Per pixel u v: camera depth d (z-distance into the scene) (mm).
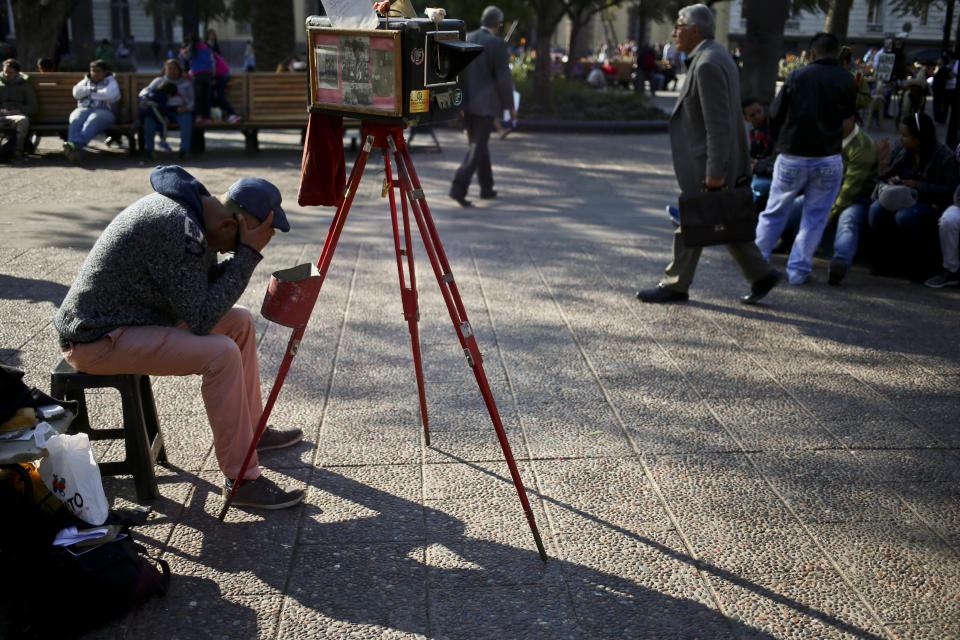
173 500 3463
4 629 2600
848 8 18531
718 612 2836
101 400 4277
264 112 12906
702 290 6387
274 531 3260
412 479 3643
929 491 3613
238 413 3277
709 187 5695
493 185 10461
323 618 2781
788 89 6254
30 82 12070
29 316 5430
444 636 2703
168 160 12078
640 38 28203
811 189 6383
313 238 7562
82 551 2689
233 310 3547
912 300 6242
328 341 5141
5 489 2697
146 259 3072
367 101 3061
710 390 4578
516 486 3068
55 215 8312
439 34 3076
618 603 2875
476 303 5930
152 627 2727
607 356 5020
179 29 37156
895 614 2836
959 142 8203
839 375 4820
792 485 3639
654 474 3705
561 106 18266
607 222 8617
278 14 17203
